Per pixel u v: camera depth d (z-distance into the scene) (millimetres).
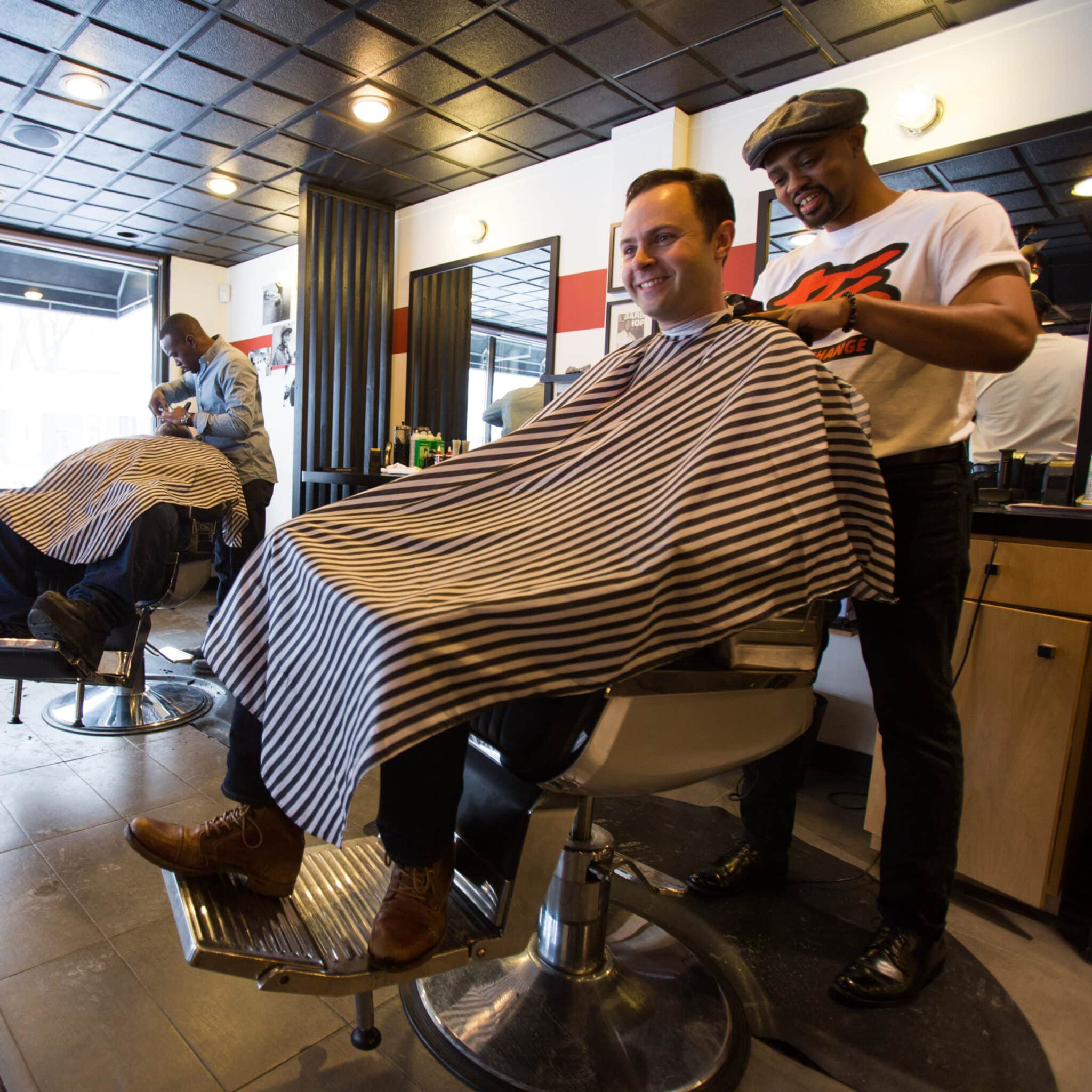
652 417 1091
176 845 1000
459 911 1074
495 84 2889
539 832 1036
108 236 4980
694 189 1127
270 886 1042
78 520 2217
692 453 978
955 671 1682
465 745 947
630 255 1158
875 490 1004
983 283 1224
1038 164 2221
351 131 3352
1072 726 1526
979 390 2215
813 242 1597
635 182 1183
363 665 784
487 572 933
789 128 1354
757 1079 1130
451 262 4043
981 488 2115
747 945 1454
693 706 972
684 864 1768
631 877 1681
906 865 1348
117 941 1375
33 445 5484
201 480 2416
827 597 977
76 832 1770
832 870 1761
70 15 2553
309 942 976
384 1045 1155
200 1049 1131
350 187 4047
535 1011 1170
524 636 788
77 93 3072
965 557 1374
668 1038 1147
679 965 1317
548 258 3623
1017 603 1608
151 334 5523
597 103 2994
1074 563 1532
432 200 4160
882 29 2398
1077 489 2078
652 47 2580
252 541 3475
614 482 1042
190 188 4113
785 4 2303
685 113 3023
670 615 865
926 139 2428
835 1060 1165
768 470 931
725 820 2021
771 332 1038
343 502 1124
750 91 2846
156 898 1513
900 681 1367
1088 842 1655
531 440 1165
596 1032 1139
